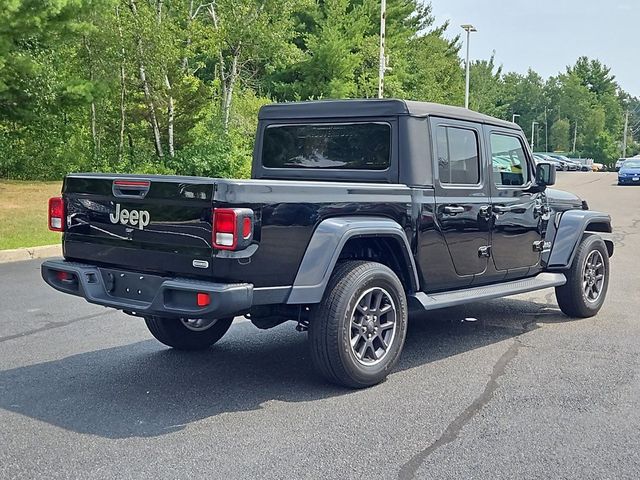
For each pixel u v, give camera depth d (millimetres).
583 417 4961
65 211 5773
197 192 4820
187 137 29875
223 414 5027
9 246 12742
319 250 5203
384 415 5004
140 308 5047
